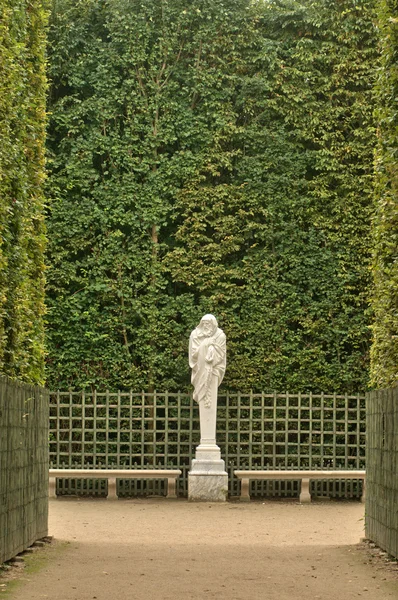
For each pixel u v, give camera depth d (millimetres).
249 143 29984
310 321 29141
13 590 12812
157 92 29750
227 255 29797
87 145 29422
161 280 29203
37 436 17438
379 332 19016
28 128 19297
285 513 24750
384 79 19047
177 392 29172
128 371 28922
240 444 28812
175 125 29812
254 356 29172
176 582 13781
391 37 18766
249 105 29875
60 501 27312
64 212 29078
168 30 29969
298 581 13953
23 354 17797
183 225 29359
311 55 29812
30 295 19016
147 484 28625
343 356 29312
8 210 16891
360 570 14961
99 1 30094
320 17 29781
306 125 29875
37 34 20344
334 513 24906
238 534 20203
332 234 29406
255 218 29750
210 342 27844
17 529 15523
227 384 28984
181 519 23000
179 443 28609
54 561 15477
